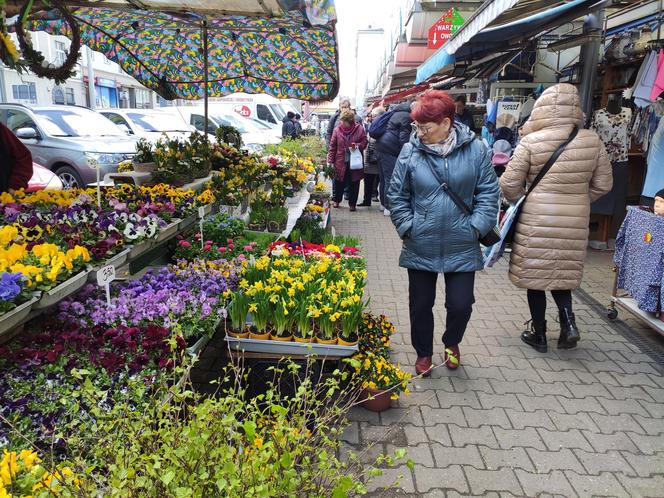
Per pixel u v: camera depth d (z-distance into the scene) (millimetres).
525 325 4832
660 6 5961
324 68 5754
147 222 3299
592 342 4465
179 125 13328
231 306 3008
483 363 4059
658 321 4336
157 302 2799
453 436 3109
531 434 3143
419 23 13836
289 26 4469
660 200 4145
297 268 3555
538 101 3945
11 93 21453
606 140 6898
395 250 7641
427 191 3432
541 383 3760
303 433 1758
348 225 9289
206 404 1618
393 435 3098
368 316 3836
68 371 2182
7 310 2094
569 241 3914
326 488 1741
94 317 2598
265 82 6309
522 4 5344
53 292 2328
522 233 4020
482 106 10758
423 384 3709
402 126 8258
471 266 3510
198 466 1476
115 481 1366
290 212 6105
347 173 10719
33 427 1920
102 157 9555
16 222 3168
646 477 2781
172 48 5637
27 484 1450
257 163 6676
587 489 2688
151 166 5363
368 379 3246
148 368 2221
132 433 1558
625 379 3834
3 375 2143
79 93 27562
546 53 9266
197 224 4391
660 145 6219
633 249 4496
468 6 12930
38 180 7434
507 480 2742
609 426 3236
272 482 1488
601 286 5844
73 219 3219
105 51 5566
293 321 3105
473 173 3400
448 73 11680
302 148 11461
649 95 5770
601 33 6477
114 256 2949
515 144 7805
